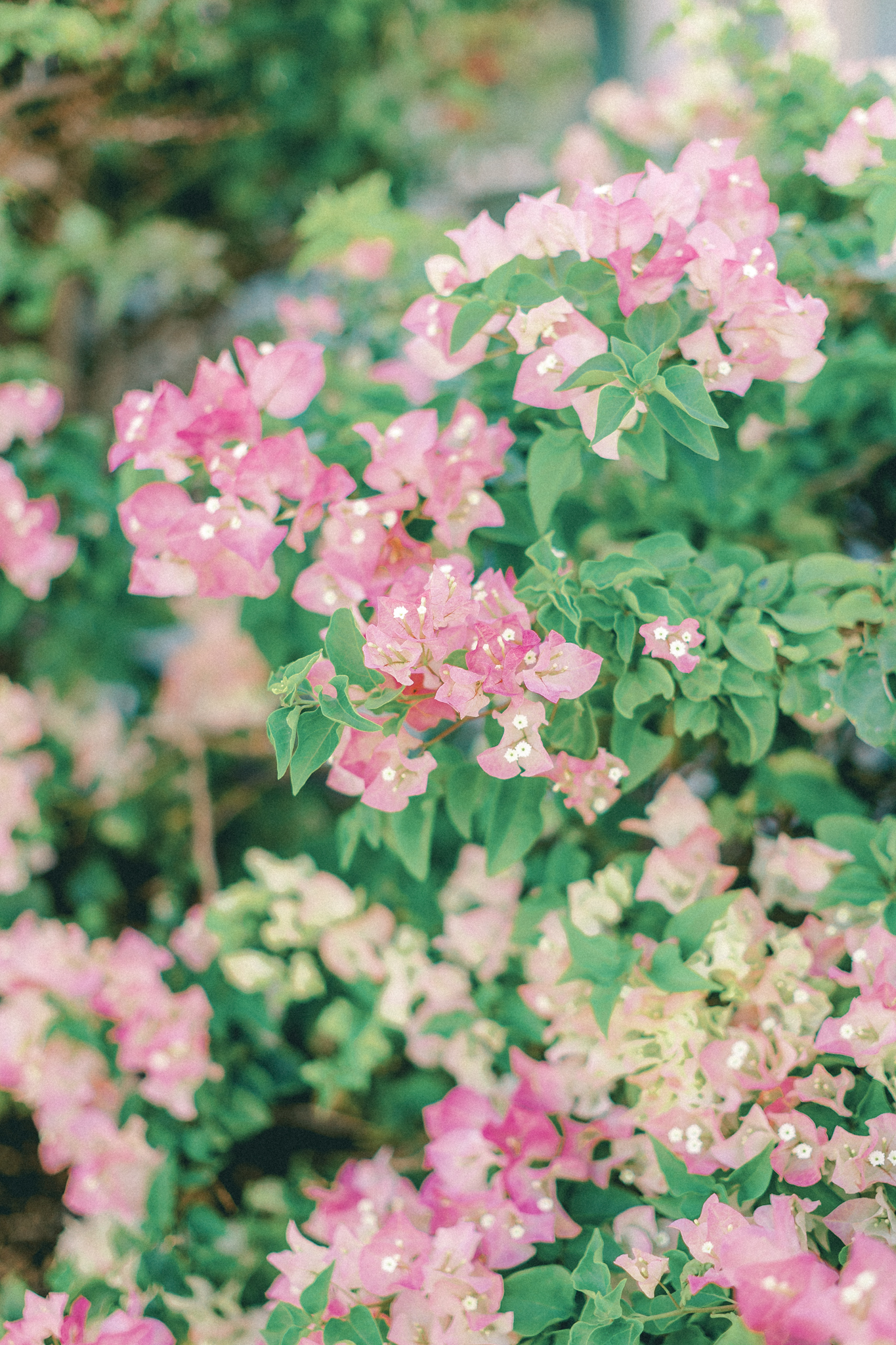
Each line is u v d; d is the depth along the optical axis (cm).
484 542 107
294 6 150
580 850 114
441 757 102
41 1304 103
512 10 182
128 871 150
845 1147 95
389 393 116
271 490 98
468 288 98
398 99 170
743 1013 101
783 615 99
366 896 127
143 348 194
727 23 122
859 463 121
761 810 112
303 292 176
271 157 168
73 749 155
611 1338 93
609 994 99
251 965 122
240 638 168
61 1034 123
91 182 167
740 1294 89
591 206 96
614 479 117
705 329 97
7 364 146
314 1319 96
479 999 115
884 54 217
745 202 100
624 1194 104
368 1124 130
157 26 130
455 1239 98
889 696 99
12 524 123
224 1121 120
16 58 134
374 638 90
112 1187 120
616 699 96
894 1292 87
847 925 102
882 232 98
